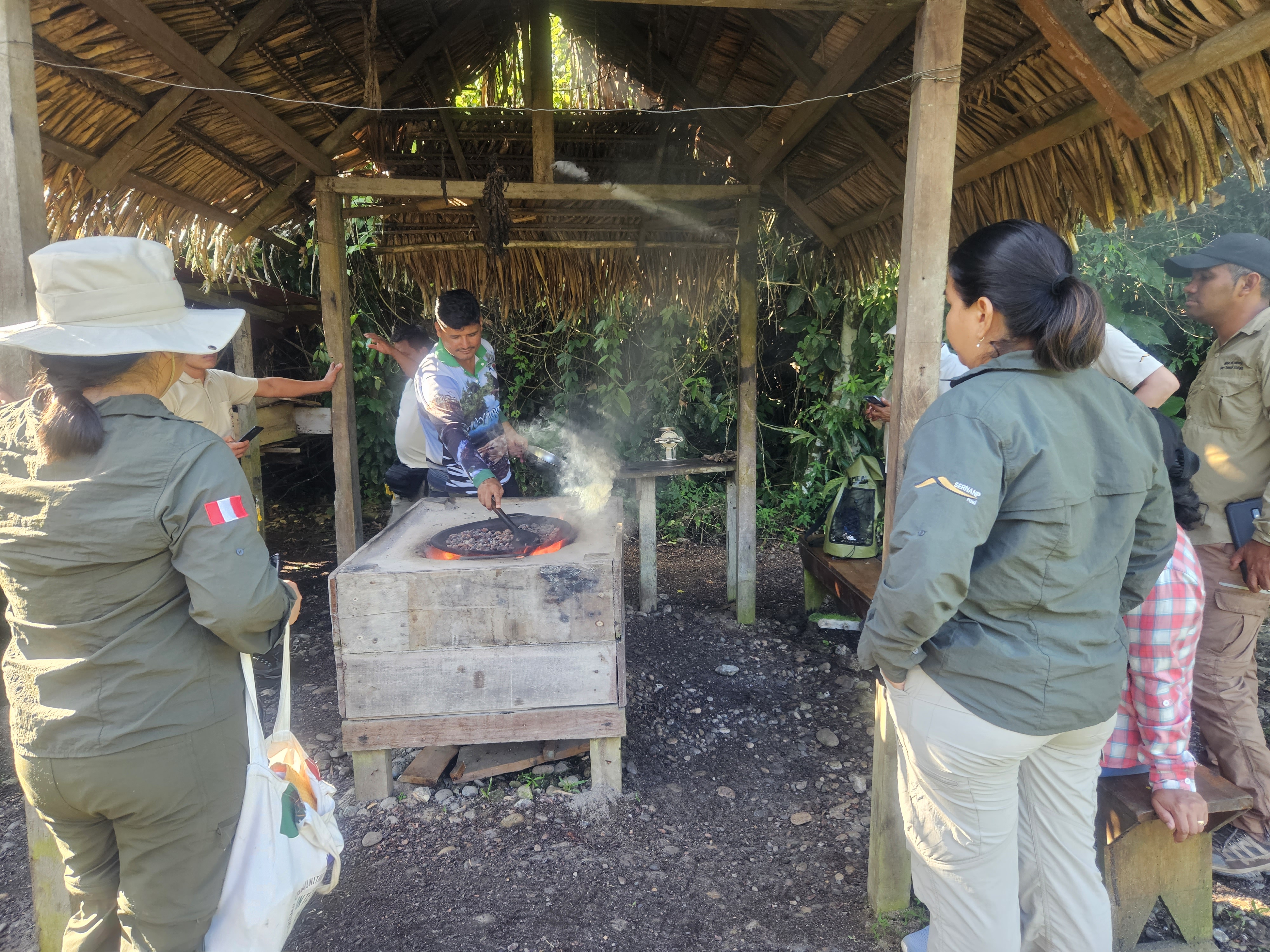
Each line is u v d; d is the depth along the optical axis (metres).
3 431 1.39
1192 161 2.04
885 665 1.43
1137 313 5.48
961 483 1.28
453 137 3.63
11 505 1.33
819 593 4.21
